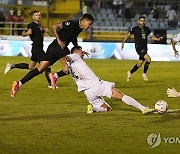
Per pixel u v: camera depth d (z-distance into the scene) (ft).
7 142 64.64
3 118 80.53
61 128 73.10
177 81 139.95
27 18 270.05
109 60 205.87
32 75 92.99
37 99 102.27
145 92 115.96
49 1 267.80
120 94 83.46
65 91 114.62
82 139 66.54
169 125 75.61
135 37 139.74
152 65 188.44
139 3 276.21
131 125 75.41
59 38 93.15
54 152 59.88
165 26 271.90
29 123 76.54
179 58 209.77
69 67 84.64
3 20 250.57
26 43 212.64
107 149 61.62
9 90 115.85
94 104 85.92
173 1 269.64
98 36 254.27
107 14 278.26
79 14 277.85
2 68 164.45
